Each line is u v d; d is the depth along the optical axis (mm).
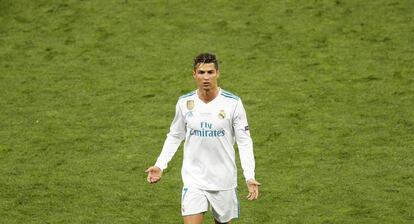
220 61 35844
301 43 37250
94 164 27141
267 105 31859
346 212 22891
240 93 32969
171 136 18703
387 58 35625
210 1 41625
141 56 36656
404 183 24938
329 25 38781
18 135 29656
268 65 35344
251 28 38812
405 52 36062
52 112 31734
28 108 32125
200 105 18047
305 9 40406
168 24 39469
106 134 29703
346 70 34625
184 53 36750
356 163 26734
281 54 36312
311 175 25844
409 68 34594
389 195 24000
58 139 29312
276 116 30906
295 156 27516
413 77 33750
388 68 34719
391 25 38594
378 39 37375
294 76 34281
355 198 23891
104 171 26531
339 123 30062
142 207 23562
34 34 39062
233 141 18531
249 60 35875
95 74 35125
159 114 31344
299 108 31484
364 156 27281
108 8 41219
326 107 31469
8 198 24219
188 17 40031
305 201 23844
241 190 24938
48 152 28172
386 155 27281
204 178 18312
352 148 27953
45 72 35469
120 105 32219
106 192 24734
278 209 23297
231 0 41656
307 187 24891
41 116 31344
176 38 38156
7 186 25156
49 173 26312
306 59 35750
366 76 34031
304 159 27234
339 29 38406
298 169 26406
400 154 27297
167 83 34094
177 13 40469
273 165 26828
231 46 37250
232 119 18109
